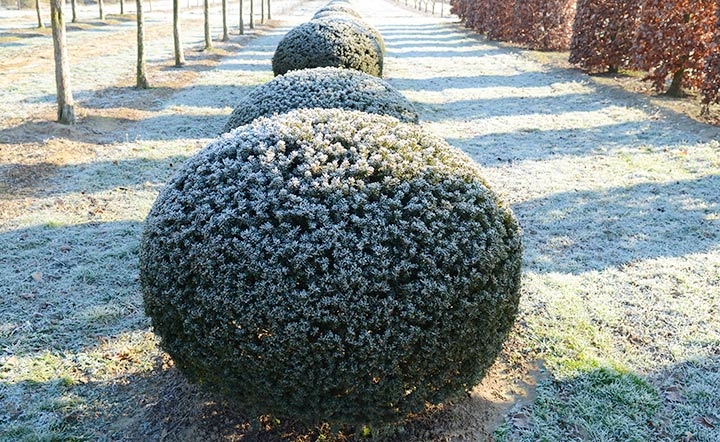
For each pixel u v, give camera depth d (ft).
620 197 21.30
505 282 9.40
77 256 16.57
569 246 17.69
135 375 11.74
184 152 26.30
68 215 19.30
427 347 8.61
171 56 55.11
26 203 20.15
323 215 8.63
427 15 124.26
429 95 39.50
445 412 10.66
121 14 98.02
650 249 17.30
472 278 8.85
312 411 8.86
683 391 11.31
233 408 10.67
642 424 10.47
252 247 8.52
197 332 8.84
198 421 10.42
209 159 10.00
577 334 13.14
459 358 9.14
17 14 94.99
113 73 45.16
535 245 17.76
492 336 9.53
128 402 10.96
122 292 14.83
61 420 10.48
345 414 8.95
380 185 9.05
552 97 37.91
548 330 13.28
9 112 31.40
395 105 17.99
